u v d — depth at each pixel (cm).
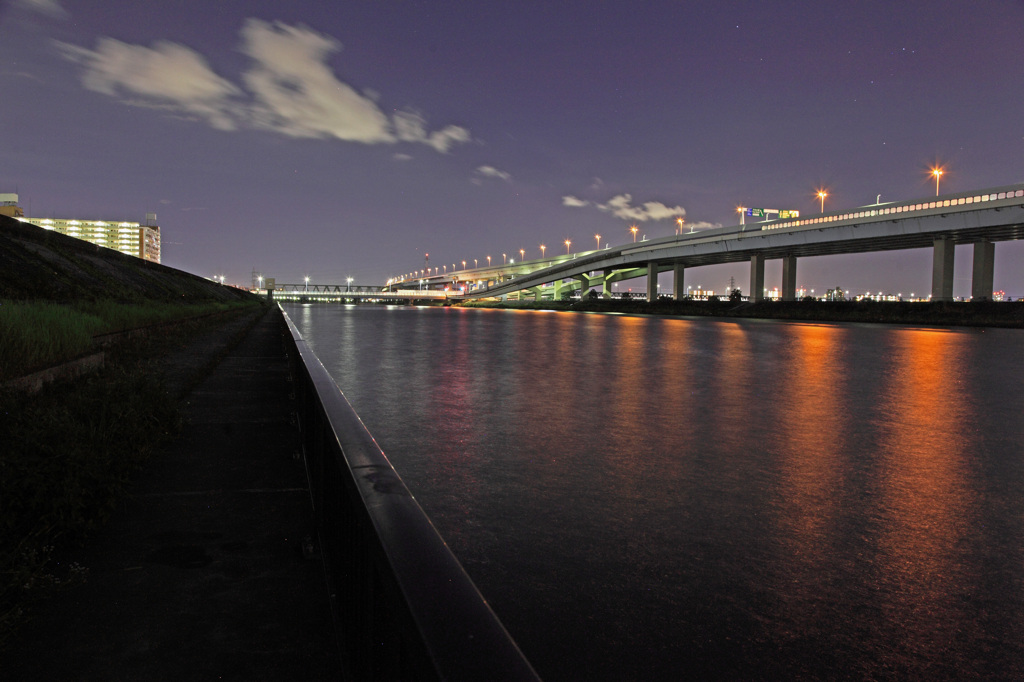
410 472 771
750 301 10544
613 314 11038
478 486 714
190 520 432
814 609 432
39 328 898
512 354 2623
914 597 453
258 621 298
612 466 809
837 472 792
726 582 473
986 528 593
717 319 8706
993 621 420
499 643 110
